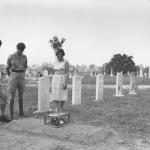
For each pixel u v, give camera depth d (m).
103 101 15.95
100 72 61.66
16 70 10.71
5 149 7.18
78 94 14.94
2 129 9.12
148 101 15.91
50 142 7.77
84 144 7.82
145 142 8.08
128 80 39.31
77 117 10.95
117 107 13.56
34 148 7.27
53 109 12.90
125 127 9.57
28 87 25.66
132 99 16.97
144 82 38.06
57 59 11.18
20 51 10.72
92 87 28.20
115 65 55.16
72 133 8.45
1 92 10.11
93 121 10.30
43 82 12.28
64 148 7.38
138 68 61.69
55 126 9.03
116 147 7.62
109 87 29.20
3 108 10.15
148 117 11.15
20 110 11.13
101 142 7.98
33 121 9.62
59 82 11.03
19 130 8.99
